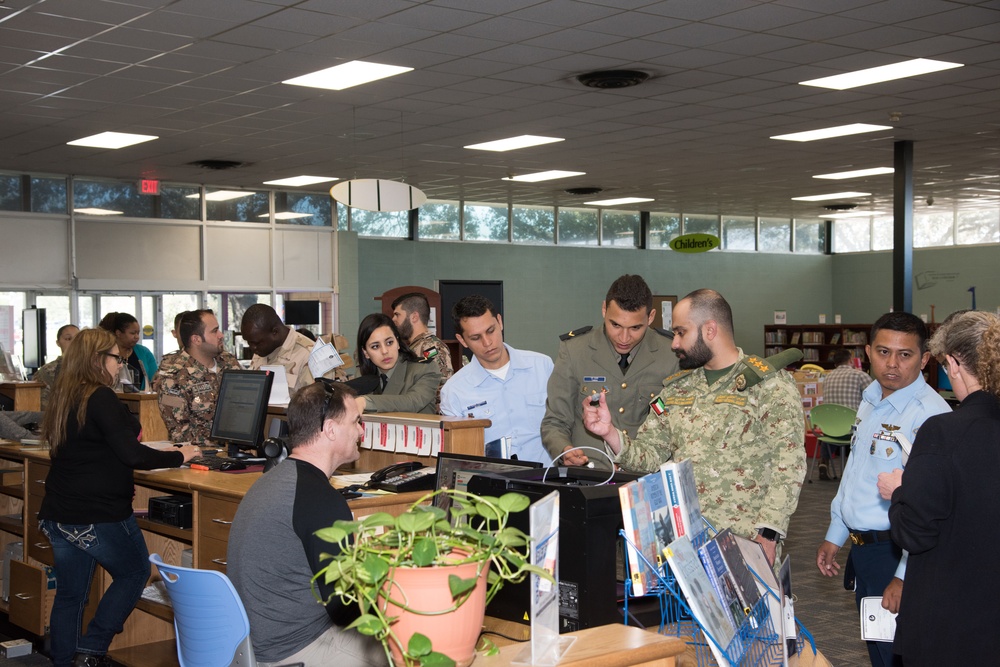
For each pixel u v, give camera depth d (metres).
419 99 8.94
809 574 6.60
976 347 2.51
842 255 22.28
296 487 2.76
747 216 21.11
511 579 1.83
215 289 14.21
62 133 10.18
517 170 13.59
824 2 6.28
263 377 4.87
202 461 4.64
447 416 4.17
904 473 2.47
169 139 10.62
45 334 11.62
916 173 14.38
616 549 2.35
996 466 2.36
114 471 4.23
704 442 3.12
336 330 15.51
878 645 3.20
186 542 4.94
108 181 13.26
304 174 13.41
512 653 1.90
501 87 8.52
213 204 14.30
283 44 7.09
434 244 17.22
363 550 1.75
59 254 12.82
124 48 7.13
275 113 9.42
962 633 2.37
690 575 1.99
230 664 2.55
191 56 7.38
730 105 9.41
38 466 5.38
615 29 6.84
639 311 3.70
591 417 3.02
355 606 2.50
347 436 2.95
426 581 1.67
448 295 13.19
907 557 2.79
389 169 13.23
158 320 13.75
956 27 6.89
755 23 6.75
